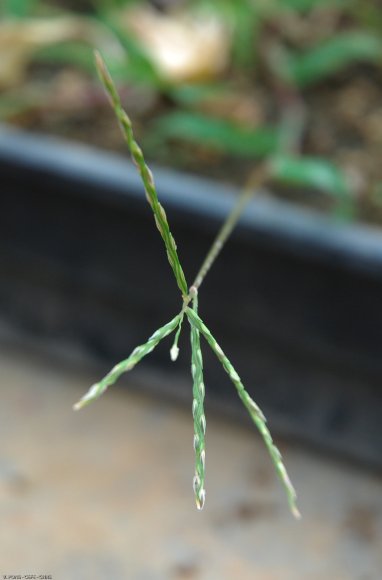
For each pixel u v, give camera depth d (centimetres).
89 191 43
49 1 57
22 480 44
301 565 40
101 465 45
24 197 44
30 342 49
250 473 45
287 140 47
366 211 44
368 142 48
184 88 48
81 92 50
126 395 49
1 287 49
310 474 45
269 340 44
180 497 43
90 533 41
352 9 55
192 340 21
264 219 41
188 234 42
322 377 44
